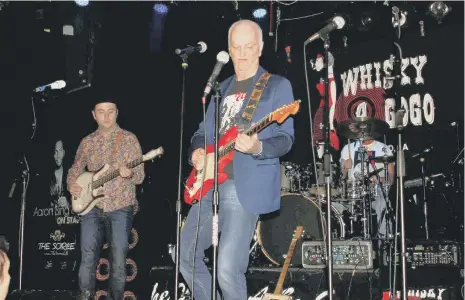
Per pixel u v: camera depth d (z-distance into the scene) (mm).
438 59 7344
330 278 3408
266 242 5621
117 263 5191
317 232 5543
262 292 5102
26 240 6805
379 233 6137
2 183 7027
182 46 7078
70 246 6582
